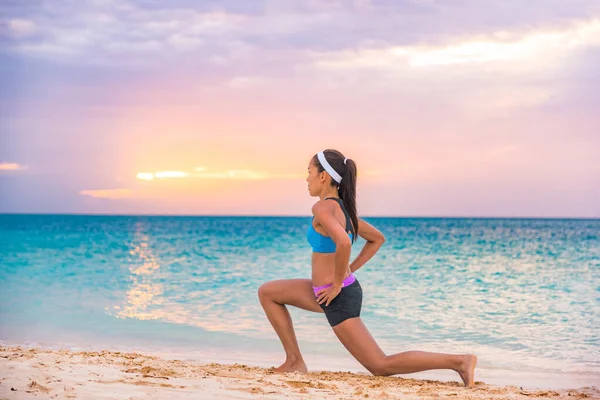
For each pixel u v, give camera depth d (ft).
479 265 58.18
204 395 11.11
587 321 28.35
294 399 11.19
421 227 238.68
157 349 21.54
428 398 11.75
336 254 13.84
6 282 43.14
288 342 15.70
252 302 33.53
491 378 17.70
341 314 14.56
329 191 14.96
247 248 84.94
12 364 13.10
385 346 22.85
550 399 12.47
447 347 22.65
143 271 51.26
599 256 70.79
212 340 23.25
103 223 285.23
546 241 110.73
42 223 273.95
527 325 27.43
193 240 112.16
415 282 44.11
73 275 47.91
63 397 10.37
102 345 22.24
